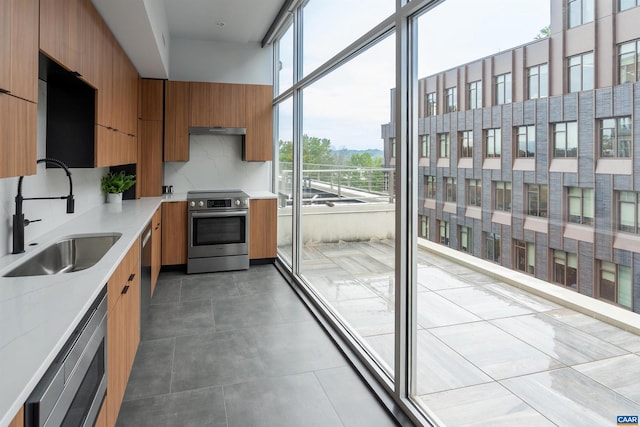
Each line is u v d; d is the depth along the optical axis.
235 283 4.50
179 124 5.07
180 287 4.34
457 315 1.78
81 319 1.29
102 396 1.58
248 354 2.84
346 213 3.21
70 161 2.54
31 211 2.33
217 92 5.18
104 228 2.74
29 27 1.47
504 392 1.46
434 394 1.97
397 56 2.16
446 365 1.86
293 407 2.22
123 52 3.54
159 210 4.51
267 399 2.30
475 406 1.65
